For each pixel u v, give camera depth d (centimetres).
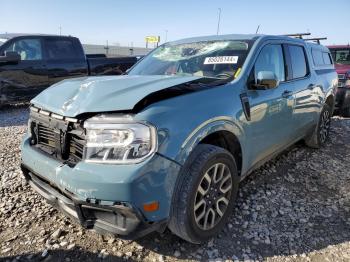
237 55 346
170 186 235
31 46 853
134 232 227
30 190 372
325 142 582
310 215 332
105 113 236
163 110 238
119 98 242
